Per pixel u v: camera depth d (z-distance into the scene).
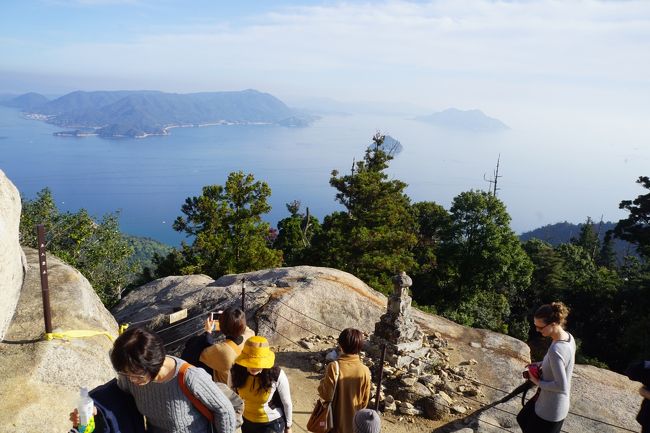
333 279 14.67
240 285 14.02
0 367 5.44
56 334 6.27
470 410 8.85
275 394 4.51
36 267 8.92
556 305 4.59
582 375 10.09
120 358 2.47
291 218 51.38
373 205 39.03
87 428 2.65
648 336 34.38
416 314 13.62
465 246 45.66
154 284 16.38
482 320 38.03
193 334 11.65
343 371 4.79
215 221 33.66
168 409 2.68
